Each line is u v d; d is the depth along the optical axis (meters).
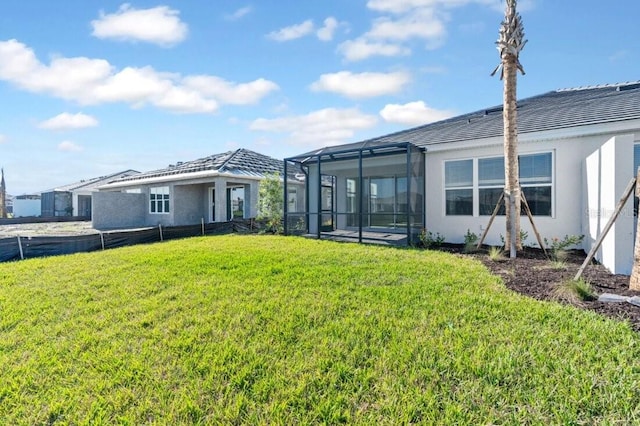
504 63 8.06
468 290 5.06
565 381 2.66
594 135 8.44
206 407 2.57
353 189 15.25
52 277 6.55
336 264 7.09
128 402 2.65
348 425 2.34
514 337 3.41
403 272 6.25
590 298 4.49
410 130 15.70
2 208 31.83
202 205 21.67
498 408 2.44
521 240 8.66
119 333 3.87
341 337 3.58
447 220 10.91
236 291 5.26
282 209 15.16
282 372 2.97
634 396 2.46
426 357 3.11
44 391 2.83
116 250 10.15
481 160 10.21
